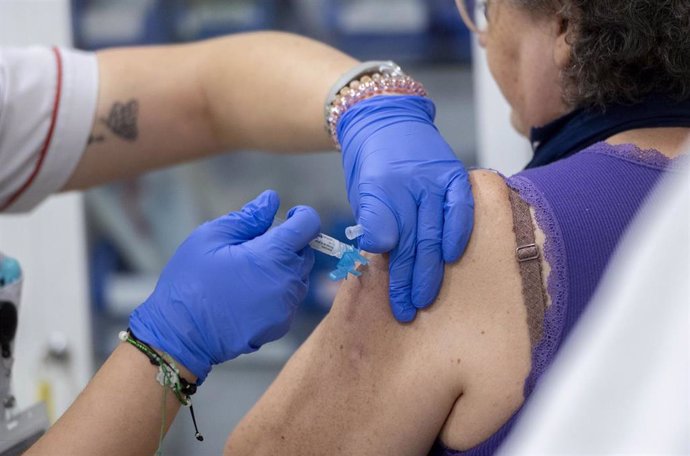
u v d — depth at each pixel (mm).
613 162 1119
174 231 2678
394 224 1167
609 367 568
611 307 600
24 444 1418
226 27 2592
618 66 1149
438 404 1108
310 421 1170
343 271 1170
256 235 1239
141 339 1162
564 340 1051
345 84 1445
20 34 2541
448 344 1102
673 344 549
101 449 1108
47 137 1617
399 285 1133
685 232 582
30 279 2600
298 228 1188
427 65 2555
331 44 2566
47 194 1689
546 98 1258
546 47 1226
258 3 2576
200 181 2670
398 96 1394
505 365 1068
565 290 1056
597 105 1205
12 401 1442
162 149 1757
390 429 1125
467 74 2539
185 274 1181
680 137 1145
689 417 522
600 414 559
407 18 2529
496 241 1102
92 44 2615
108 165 1717
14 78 1590
